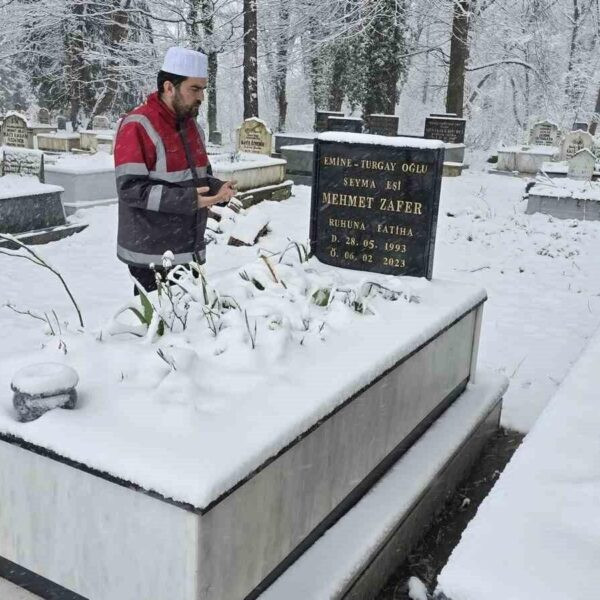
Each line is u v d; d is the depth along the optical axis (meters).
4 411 2.17
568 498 1.85
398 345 2.88
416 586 2.75
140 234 3.42
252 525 2.06
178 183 3.40
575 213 11.91
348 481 2.68
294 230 10.23
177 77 3.23
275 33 29.27
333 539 2.54
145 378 2.33
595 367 2.83
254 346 2.58
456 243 10.17
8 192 8.66
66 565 2.12
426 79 37.66
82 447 1.95
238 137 15.63
